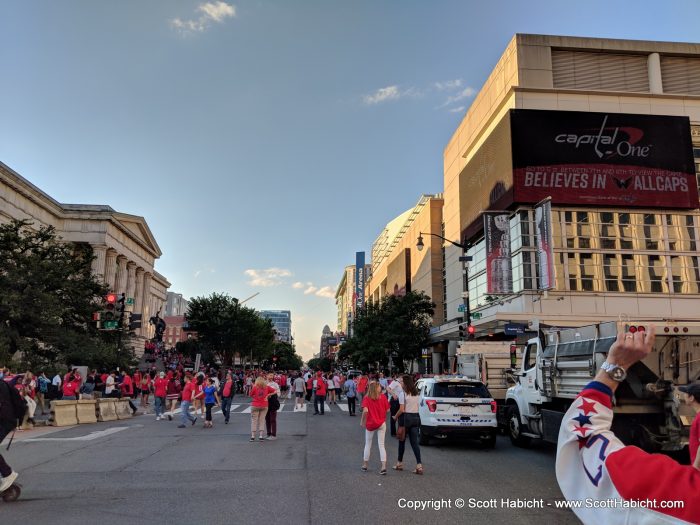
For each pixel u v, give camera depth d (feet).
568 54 136.87
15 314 100.07
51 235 127.85
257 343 232.32
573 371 34.76
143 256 297.33
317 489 27.68
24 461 36.81
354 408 78.18
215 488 27.84
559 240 125.08
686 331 30.30
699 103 135.13
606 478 6.09
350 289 617.21
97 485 28.63
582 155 126.62
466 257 86.84
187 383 60.54
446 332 150.41
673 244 127.85
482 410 43.96
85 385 89.35
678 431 29.76
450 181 182.80
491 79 148.05
